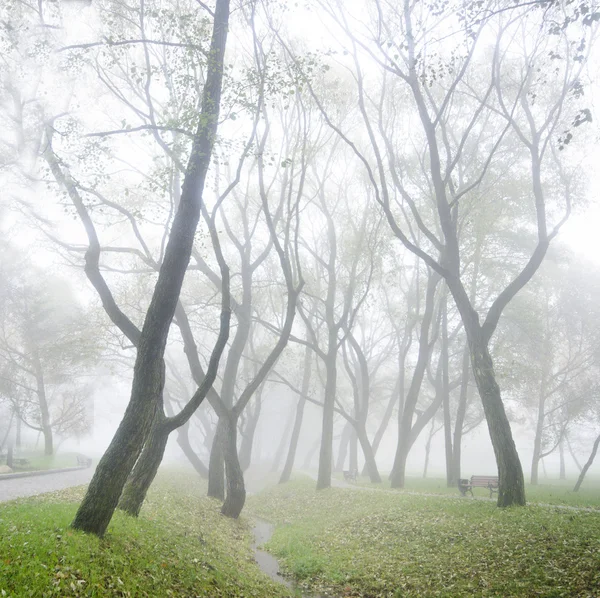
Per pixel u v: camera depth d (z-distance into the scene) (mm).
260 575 13031
